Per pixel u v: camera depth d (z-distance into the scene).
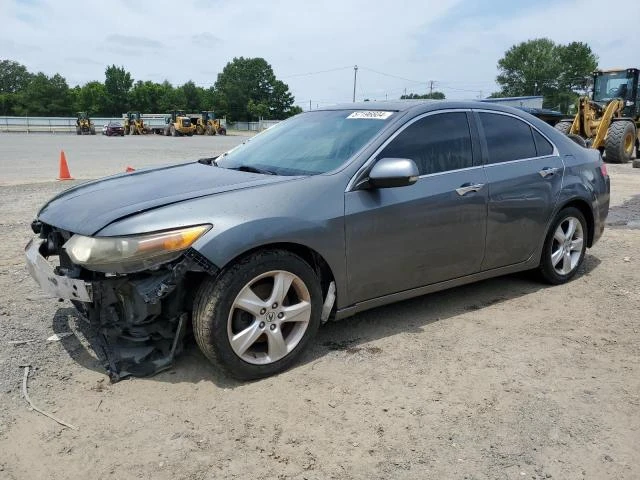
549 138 4.93
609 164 16.55
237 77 107.00
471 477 2.51
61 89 105.31
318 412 2.99
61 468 2.53
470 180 4.14
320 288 3.50
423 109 4.09
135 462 2.57
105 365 3.31
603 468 2.57
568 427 2.88
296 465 2.57
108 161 18.25
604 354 3.71
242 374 3.23
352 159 3.68
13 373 3.30
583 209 5.19
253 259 3.16
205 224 3.04
